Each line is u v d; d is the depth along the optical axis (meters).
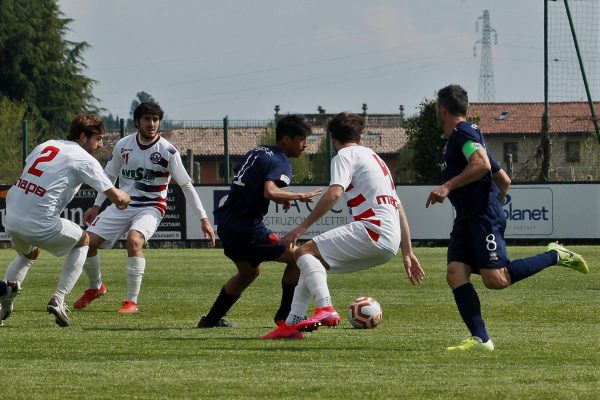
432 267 37.16
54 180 18.81
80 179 19.05
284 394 12.23
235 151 104.50
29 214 18.78
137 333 18.19
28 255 20.44
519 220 50.72
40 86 117.44
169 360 14.84
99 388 12.63
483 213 15.55
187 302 24.97
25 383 12.95
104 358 15.05
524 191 50.66
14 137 85.75
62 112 118.12
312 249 17.08
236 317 21.62
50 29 117.75
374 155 17.34
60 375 13.52
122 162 23.64
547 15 58.34
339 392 12.34
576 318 21.44
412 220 50.88
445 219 50.78
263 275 33.66
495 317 21.66
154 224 23.39
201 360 14.83
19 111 89.06
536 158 58.72
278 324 18.53
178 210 51.41
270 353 15.49
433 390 12.44
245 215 17.67
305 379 13.20
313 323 16.72
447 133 15.91
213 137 106.81
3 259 43.72
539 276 33.09
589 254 44.03
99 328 19.19
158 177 23.47
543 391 12.38
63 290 19.14
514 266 15.87
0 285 18.83
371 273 34.59
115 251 49.97
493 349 15.81
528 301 25.12
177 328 19.22
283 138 17.66
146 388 12.62
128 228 23.56
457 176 15.24
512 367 14.15
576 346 16.30
